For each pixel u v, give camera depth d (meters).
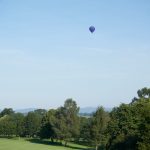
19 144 146.00
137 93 167.12
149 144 66.50
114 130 94.19
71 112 159.75
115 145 81.44
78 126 159.00
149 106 71.25
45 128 166.38
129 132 89.38
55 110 177.00
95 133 124.38
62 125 157.50
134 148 75.44
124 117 94.44
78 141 173.50
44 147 133.88
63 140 171.88
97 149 128.12
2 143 150.62
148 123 68.31
